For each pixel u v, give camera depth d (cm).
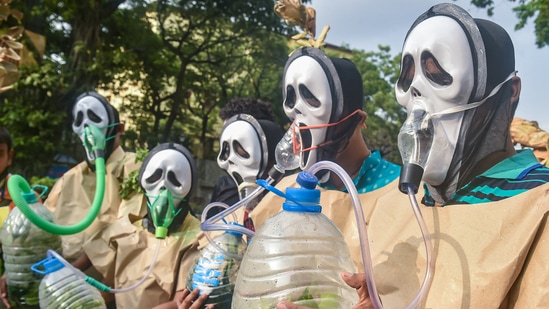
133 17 932
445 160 109
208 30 1044
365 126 156
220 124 1173
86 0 763
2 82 214
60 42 811
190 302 147
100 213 258
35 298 195
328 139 147
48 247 201
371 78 1023
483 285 101
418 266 115
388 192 136
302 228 106
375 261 123
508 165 110
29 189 200
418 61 111
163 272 194
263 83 1066
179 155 204
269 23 979
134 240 209
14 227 197
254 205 188
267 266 105
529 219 100
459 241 108
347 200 146
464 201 111
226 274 147
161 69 975
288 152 154
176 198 202
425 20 112
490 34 108
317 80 145
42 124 669
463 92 106
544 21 471
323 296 102
